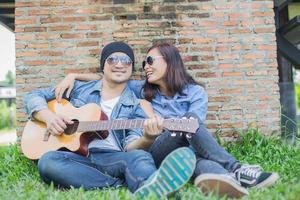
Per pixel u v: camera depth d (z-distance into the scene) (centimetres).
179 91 388
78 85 400
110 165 320
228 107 465
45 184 339
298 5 685
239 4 468
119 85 386
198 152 318
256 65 467
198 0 467
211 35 467
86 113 364
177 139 326
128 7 464
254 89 467
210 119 464
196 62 466
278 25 586
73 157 330
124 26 464
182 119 315
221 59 467
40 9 463
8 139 1537
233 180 279
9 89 1744
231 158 315
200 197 269
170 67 387
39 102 374
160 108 389
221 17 468
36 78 460
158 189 267
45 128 367
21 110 456
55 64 462
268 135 464
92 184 321
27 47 461
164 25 465
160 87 397
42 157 325
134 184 289
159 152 329
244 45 468
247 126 466
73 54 463
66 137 352
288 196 265
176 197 272
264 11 470
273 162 410
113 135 357
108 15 464
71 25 464
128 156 308
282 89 579
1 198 283
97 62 462
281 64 630
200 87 392
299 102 1312
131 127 338
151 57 388
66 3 464
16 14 462
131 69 390
